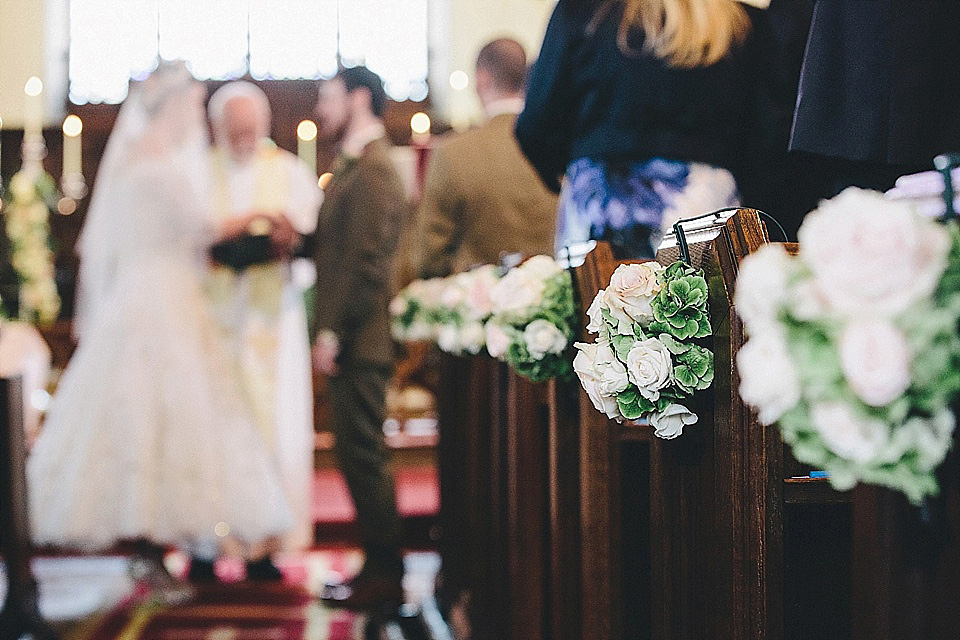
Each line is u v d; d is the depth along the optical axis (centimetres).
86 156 855
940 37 175
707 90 246
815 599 163
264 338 461
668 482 173
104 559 505
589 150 255
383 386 420
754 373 91
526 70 388
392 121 873
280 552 464
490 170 381
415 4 886
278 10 874
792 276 90
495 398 290
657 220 248
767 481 146
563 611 220
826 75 184
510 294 212
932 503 98
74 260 788
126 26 871
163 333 441
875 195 89
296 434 467
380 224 414
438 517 426
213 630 389
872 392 87
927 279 86
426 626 389
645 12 248
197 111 457
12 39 866
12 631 334
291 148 842
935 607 99
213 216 456
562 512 220
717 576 155
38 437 476
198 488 436
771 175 252
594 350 160
